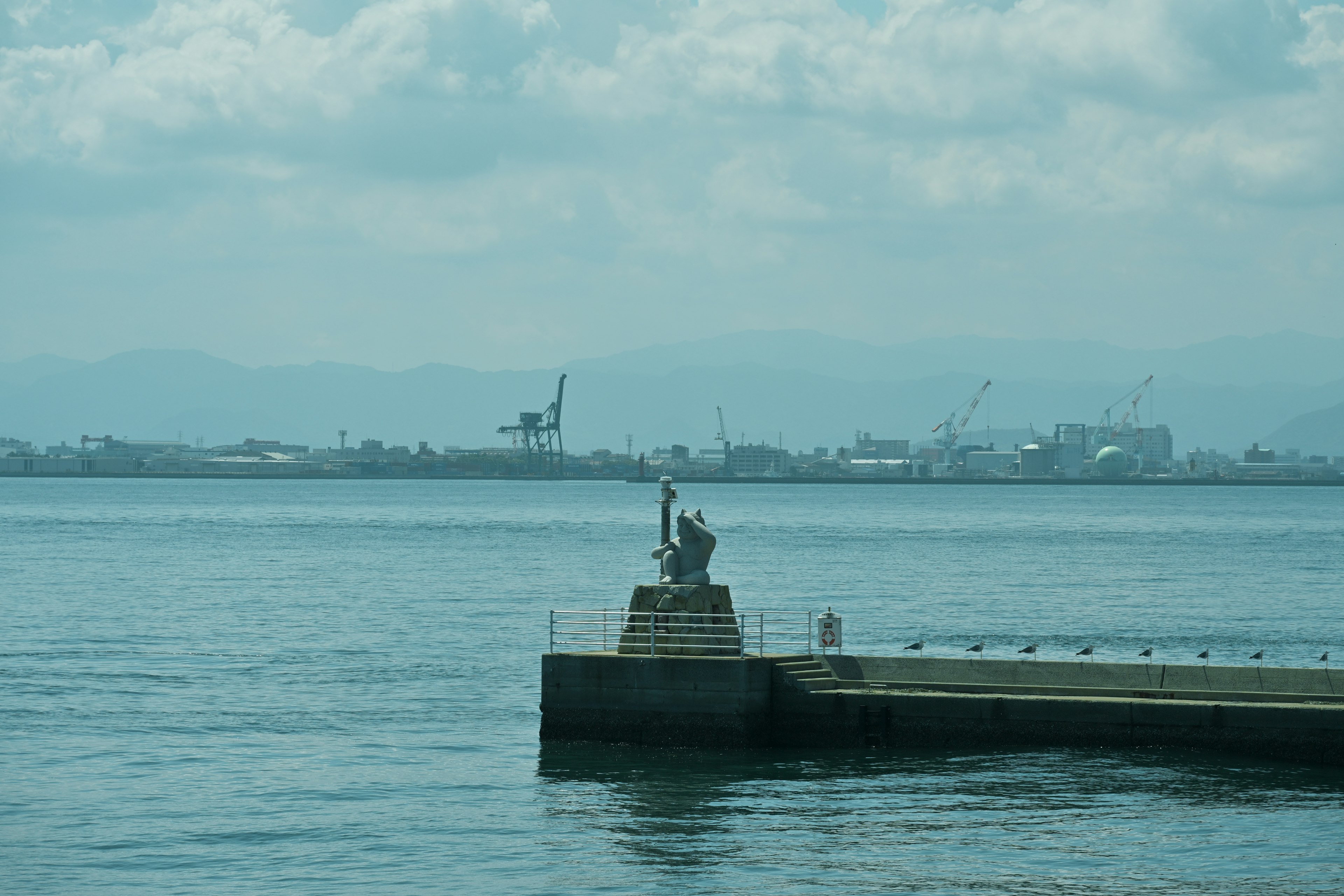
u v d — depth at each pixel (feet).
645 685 339.77
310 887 262.26
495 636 596.70
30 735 387.34
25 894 258.57
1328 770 321.93
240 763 354.13
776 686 347.77
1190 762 329.72
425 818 303.07
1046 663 368.07
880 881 263.08
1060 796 310.65
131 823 301.84
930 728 342.85
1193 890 258.16
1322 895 255.50
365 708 426.51
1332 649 573.33
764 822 295.69
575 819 300.40
